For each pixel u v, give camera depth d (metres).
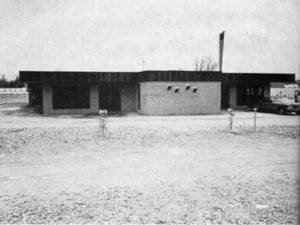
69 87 25.73
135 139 13.37
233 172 8.38
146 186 7.17
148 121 19.89
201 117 22.61
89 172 8.36
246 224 5.21
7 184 7.32
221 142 12.88
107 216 5.50
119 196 6.50
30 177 7.89
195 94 25.00
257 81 29.28
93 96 26.44
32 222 5.26
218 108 25.66
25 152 10.83
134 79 26.47
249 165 9.13
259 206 5.96
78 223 5.23
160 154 10.59
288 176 7.96
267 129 16.45
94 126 17.31
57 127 16.88
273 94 49.78
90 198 6.39
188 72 24.77
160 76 24.17
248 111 28.67
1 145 11.96
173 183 7.41
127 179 7.72
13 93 62.81
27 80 23.61
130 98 28.19
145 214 5.59
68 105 25.86
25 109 32.59
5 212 5.68
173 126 17.36
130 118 21.86
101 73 25.50
